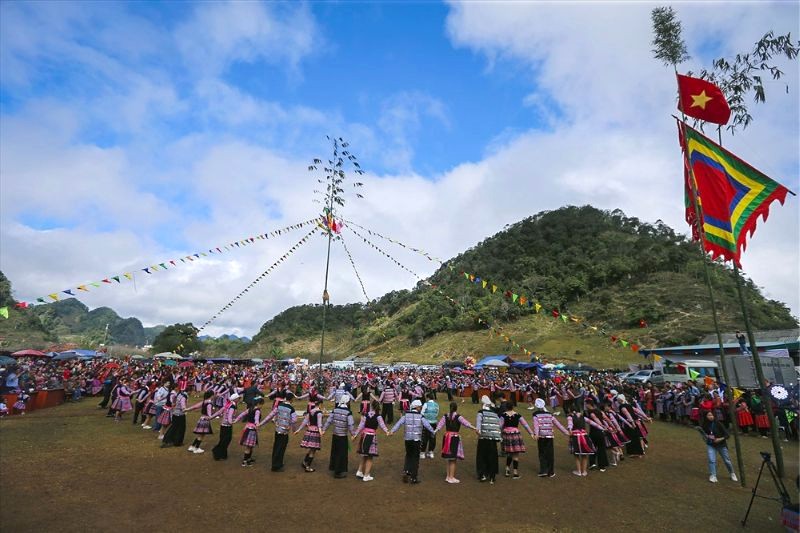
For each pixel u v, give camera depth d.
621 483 9.57
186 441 13.36
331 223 22.55
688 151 10.64
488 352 79.69
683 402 19.33
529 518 7.24
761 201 9.55
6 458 10.59
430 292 121.00
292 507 7.50
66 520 6.64
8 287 97.88
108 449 11.90
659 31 11.19
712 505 8.12
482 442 9.56
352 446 13.41
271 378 33.88
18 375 24.25
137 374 29.64
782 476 9.08
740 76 9.74
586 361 65.38
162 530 6.37
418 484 9.12
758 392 17.50
